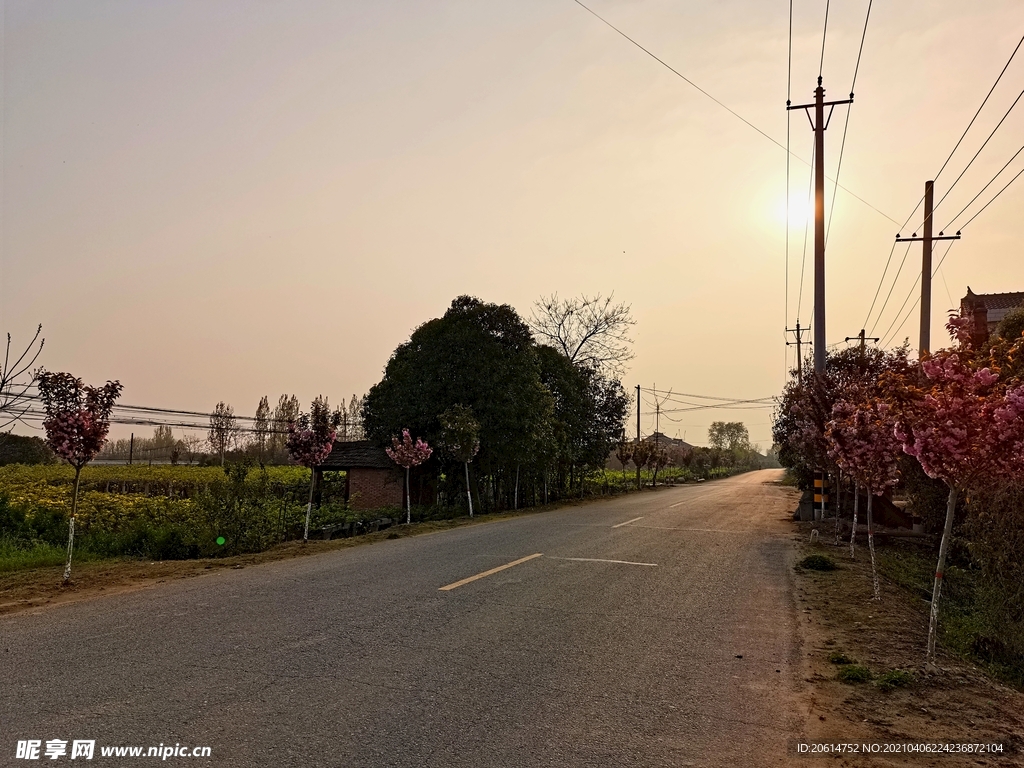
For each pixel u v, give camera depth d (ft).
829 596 31.27
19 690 17.07
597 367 137.08
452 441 76.95
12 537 48.26
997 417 19.02
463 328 86.22
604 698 17.35
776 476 328.29
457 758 13.74
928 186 80.23
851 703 17.57
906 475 54.49
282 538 53.52
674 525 61.93
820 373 55.06
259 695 16.90
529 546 45.57
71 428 33.58
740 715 16.51
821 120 67.67
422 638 22.27
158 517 61.62
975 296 107.04
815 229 67.41
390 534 54.95
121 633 22.68
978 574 39.70
